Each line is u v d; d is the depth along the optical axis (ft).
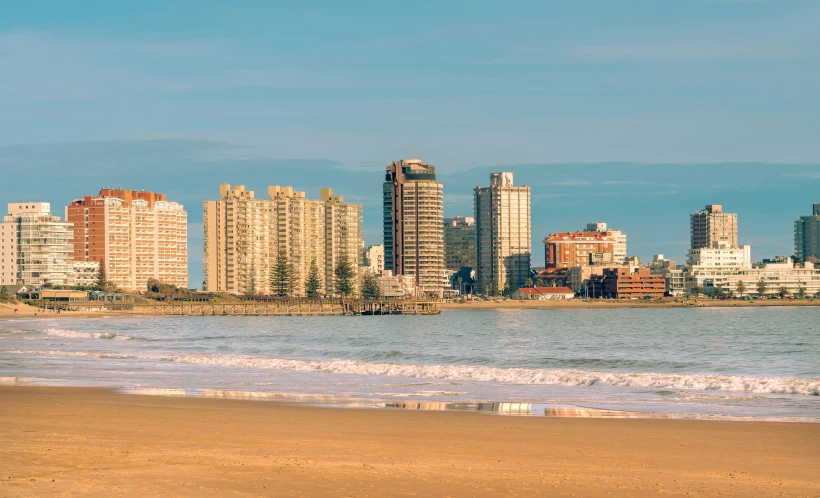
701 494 135.44
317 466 150.51
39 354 533.96
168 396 288.71
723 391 305.32
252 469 145.79
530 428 210.18
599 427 212.02
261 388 321.93
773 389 304.30
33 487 127.54
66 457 153.38
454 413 240.73
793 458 169.99
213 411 237.45
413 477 143.13
